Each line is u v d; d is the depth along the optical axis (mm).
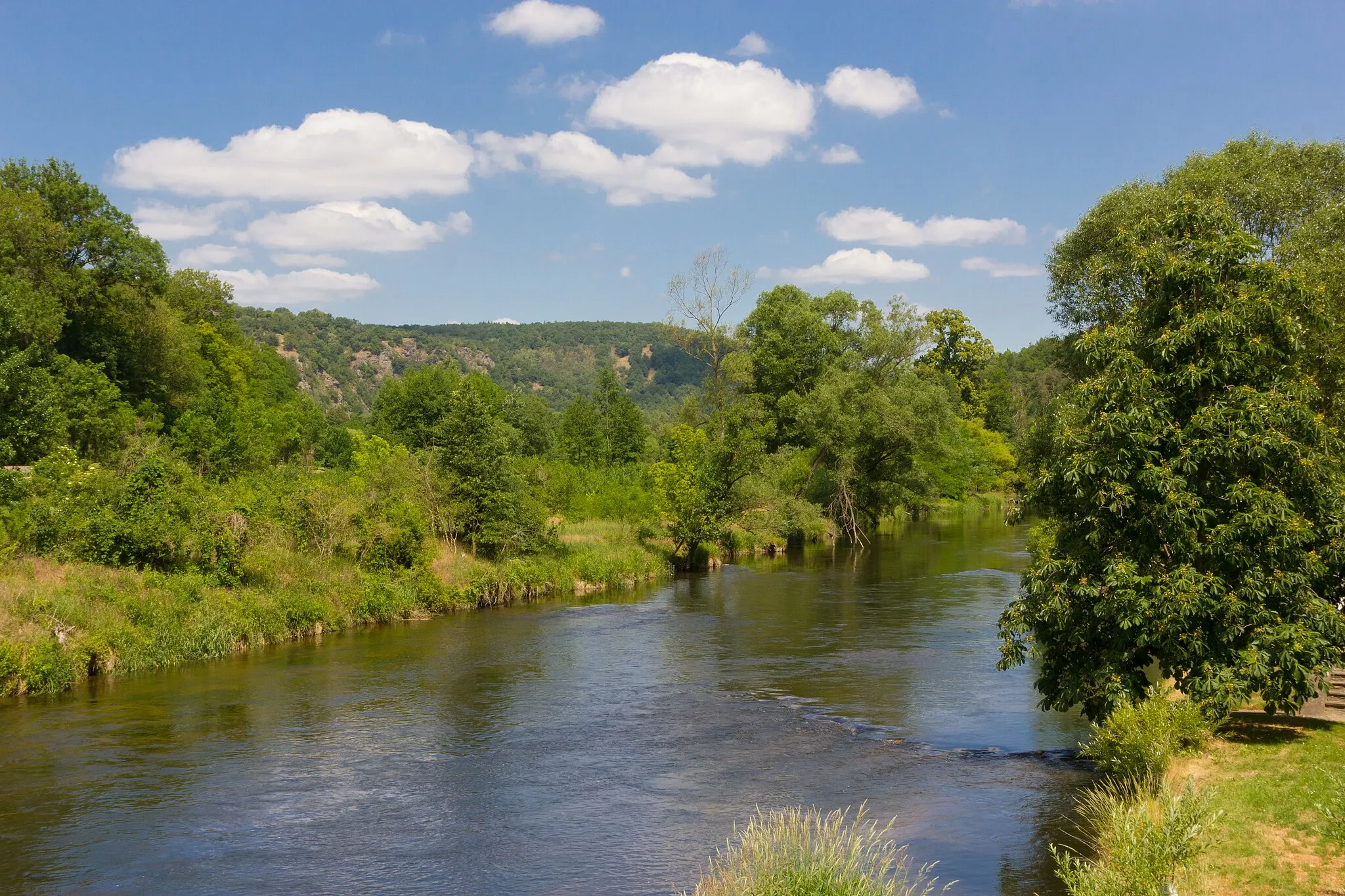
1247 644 13484
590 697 20359
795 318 74000
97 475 27750
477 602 33625
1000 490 108062
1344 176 29422
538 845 12164
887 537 66188
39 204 52656
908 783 14578
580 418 81875
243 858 11766
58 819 13070
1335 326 17281
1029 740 17078
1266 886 9164
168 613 24219
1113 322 30406
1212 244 14609
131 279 57688
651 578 41594
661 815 13242
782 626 29438
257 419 61031
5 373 34281
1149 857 8953
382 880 11109
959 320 114500
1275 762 12648
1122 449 14258
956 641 26719
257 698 20109
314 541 31156
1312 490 13852
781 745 16797
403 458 37250
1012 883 10742
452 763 15727
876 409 64500
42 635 21250
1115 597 13977
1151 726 13195
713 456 50188
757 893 8883
